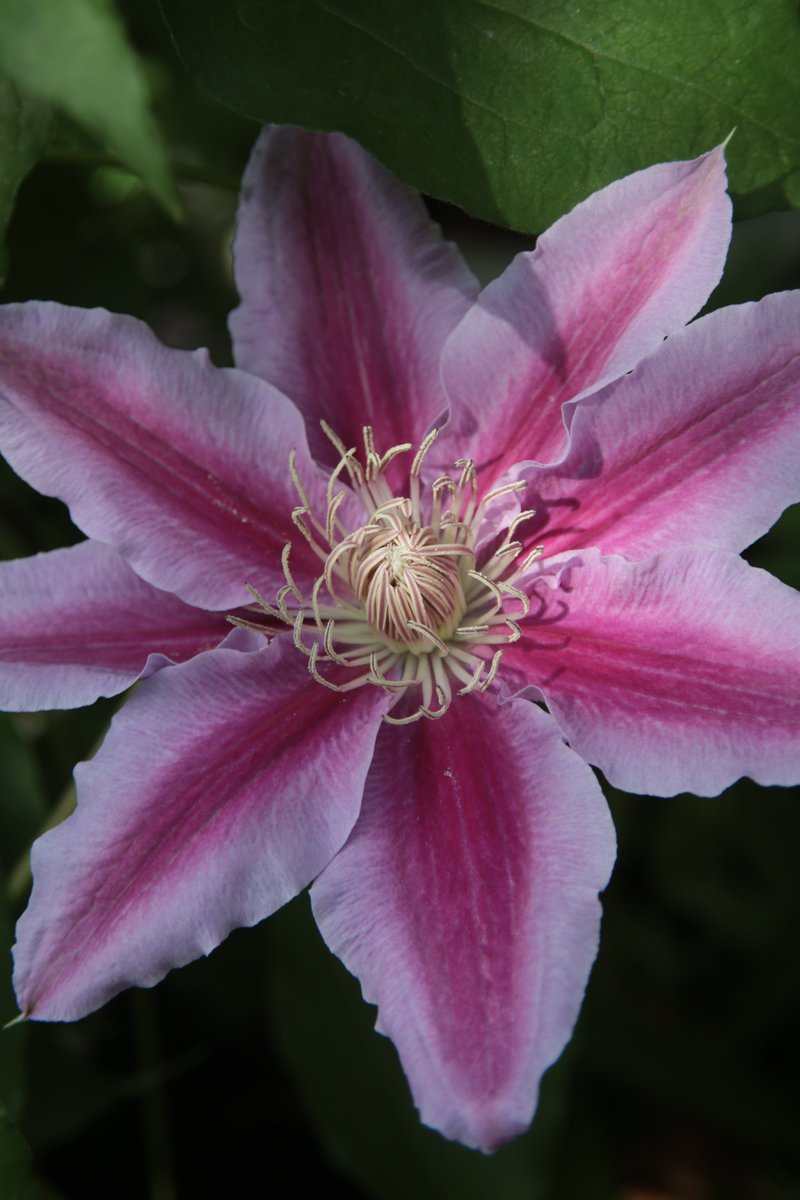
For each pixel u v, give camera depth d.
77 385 0.41
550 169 0.41
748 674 0.39
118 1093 0.48
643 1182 0.54
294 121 0.40
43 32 0.36
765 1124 0.52
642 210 0.41
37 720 0.51
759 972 0.54
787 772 0.38
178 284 0.55
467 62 0.41
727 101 0.41
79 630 0.42
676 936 0.55
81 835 0.39
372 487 0.43
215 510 0.42
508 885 0.39
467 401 0.42
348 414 0.43
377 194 0.43
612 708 0.40
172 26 0.40
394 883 0.39
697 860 0.55
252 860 0.39
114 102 0.36
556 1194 0.50
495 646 0.42
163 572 0.41
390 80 0.40
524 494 0.42
